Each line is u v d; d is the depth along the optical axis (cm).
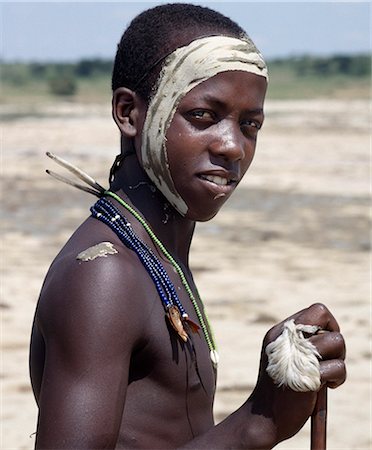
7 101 7044
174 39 296
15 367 962
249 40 301
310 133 3934
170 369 286
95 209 306
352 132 3975
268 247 1623
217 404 857
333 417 843
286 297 1272
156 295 286
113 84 312
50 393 266
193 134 293
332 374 267
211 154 294
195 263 1483
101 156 3123
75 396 262
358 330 1113
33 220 1886
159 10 304
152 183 306
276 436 270
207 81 292
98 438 261
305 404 268
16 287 1309
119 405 266
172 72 294
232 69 293
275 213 1994
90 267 273
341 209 2059
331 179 2533
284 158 3020
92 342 265
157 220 307
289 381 263
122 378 268
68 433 259
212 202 297
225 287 1324
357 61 9538
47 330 273
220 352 1020
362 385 923
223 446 272
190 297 309
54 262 287
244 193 2269
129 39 304
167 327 286
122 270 276
